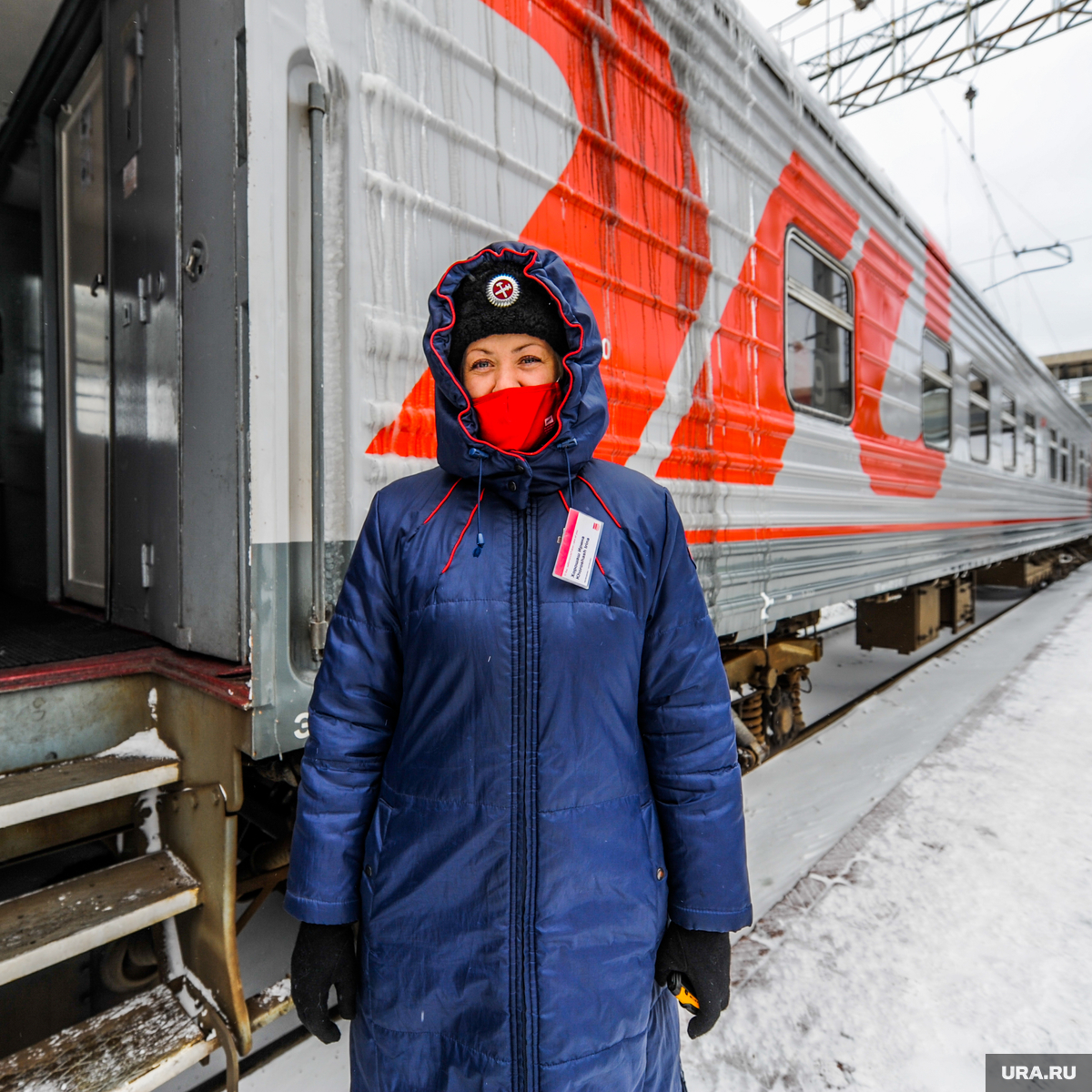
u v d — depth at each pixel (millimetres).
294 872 908
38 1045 1162
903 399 3926
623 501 909
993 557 6293
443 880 853
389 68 1311
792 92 2713
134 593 1817
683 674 919
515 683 840
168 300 1563
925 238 4129
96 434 2324
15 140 2824
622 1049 875
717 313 2289
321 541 1196
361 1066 927
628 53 1871
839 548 3213
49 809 1183
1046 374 8523
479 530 869
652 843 905
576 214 1750
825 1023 1604
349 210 1239
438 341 889
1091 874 2236
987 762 3234
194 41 1407
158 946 1389
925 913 2033
